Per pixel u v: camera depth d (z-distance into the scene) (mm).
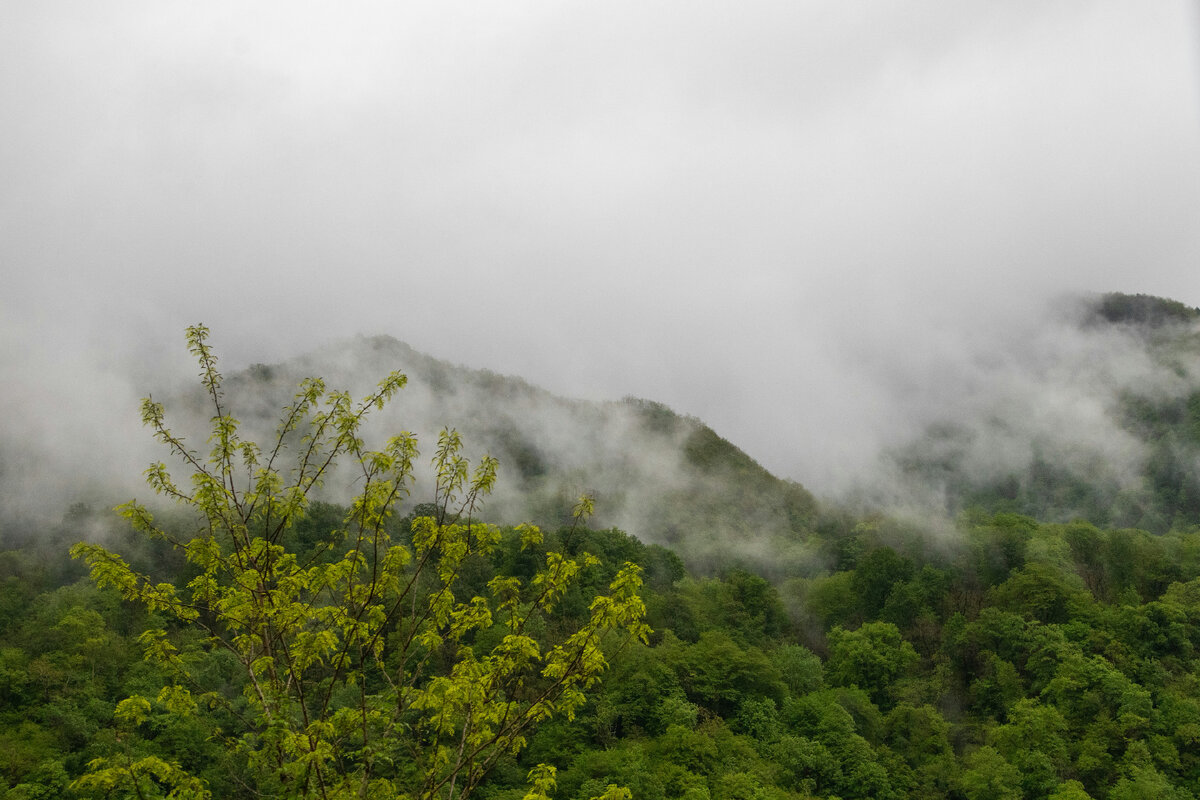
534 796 14492
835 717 80688
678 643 95438
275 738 11828
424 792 13156
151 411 13680
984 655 101625
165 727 52594
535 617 64562
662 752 71688
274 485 13461
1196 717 79562
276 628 13031
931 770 77250
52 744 66312
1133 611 100812
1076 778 75312
